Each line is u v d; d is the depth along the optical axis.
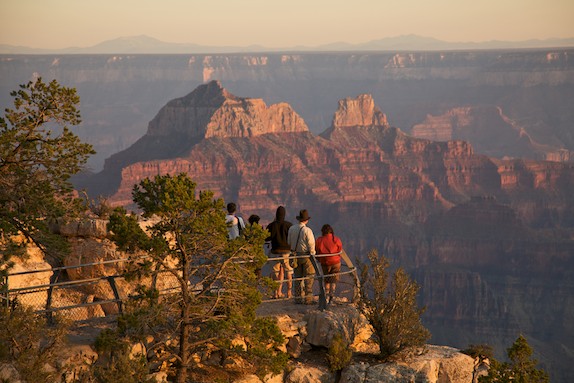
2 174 28.98
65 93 29.27
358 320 31.56
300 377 28.53
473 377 32.41
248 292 27.09
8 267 27.48
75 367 25.16
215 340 27.45
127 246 27.89
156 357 27.31
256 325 27.17
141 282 31.09
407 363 30.14
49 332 25.34
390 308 30.50
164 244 25.94
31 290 29.44
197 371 27.81
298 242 31.69
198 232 26.00
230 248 26.86
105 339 25.11
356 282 32.25
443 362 30.88
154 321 25.80
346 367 29.44
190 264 28.30
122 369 23.94
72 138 29.77
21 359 23.62
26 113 29.22
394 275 30.91
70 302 32.34
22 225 29.12
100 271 32.62
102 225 32.94
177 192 25.62
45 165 29.44
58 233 33.53
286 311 30.77
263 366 27.05
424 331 30.97
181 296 27.36
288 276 32.38
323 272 32.50
